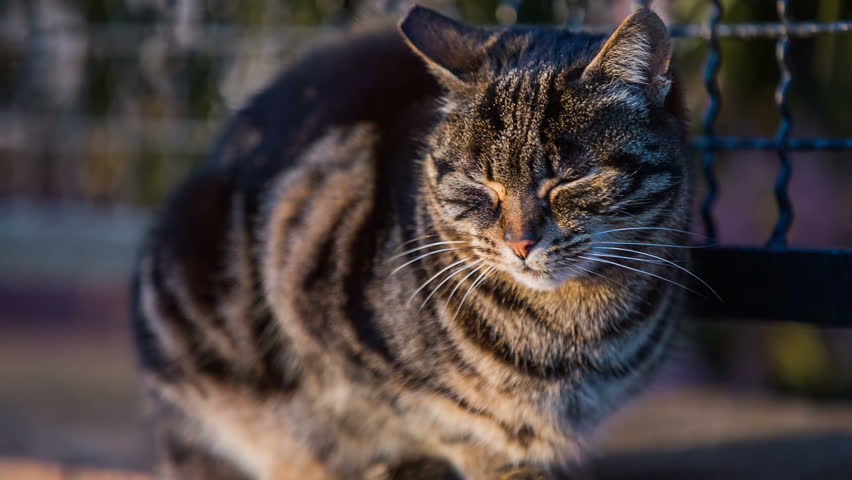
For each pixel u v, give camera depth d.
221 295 1.25
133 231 1.86
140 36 1.74
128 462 1.38
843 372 1.53
